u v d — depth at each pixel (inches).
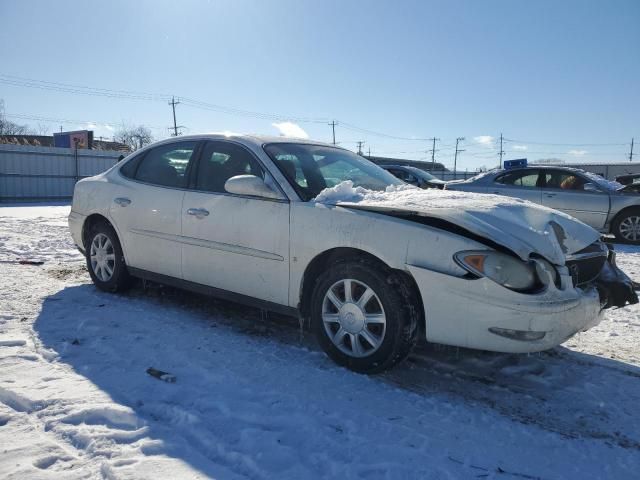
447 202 135.1
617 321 187.8
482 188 433.4
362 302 132.8
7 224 465.1
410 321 127.8
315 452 98.4
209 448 98.1
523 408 120.7
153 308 187.2
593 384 134.3
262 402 117.1
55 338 152.3
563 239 135.7
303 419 109.4
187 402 116.1
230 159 168.2
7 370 127.9
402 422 111.5
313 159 169.9
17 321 167.0
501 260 118.2
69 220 218.8
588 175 414.0
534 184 422.6
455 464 96.7
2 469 88.1
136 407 112.9
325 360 144.0
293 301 146.3
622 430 112.0
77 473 88.5
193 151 179.9
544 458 100.3
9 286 212.7
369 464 95.0
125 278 199.5
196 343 153.3
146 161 197.3
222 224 160.2
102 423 105.1
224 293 163.8
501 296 116.7
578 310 123.2
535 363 147.1
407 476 92.0
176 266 175.9
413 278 126.2
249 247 153.7
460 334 121.6
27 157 930.1
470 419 114.4
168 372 131.6
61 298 196.5
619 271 145.0
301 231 142.4
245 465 93.1
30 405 110.7
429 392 127.3
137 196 189.3
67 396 115.0
